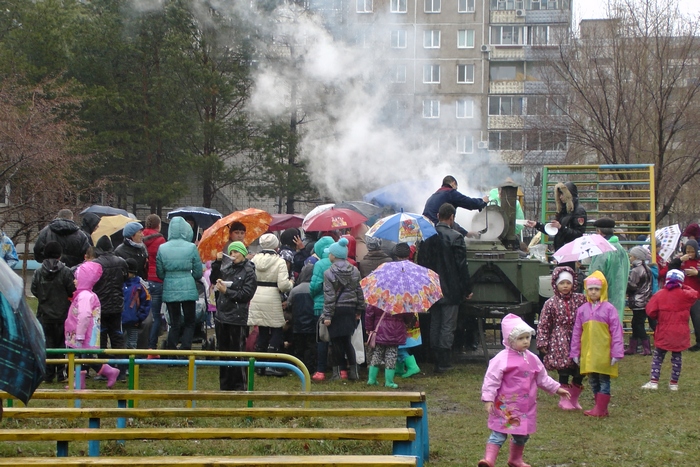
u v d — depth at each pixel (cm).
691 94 2402
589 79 2547
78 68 3284
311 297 1170
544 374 664
